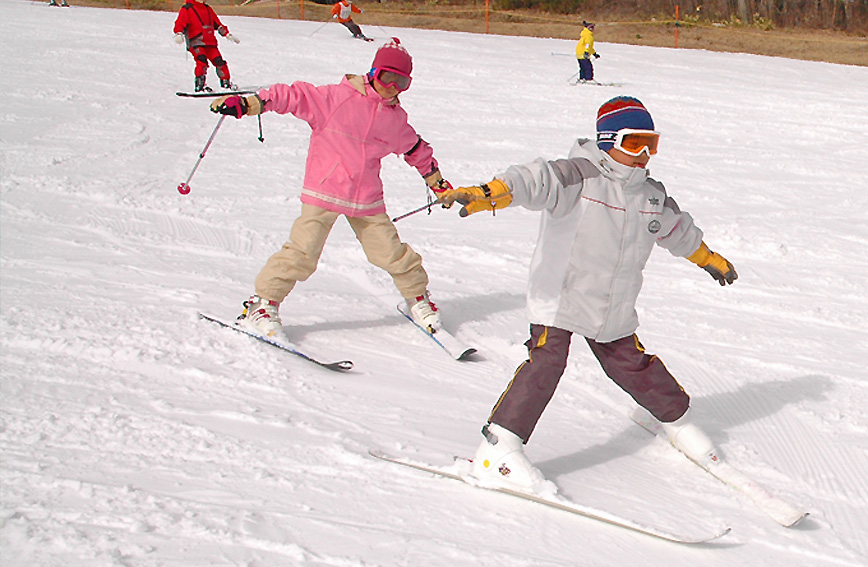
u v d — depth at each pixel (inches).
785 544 104.7
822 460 128.9
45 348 143.2
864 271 230.1
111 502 95.8
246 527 93.2
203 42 458.9
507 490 107.3
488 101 486.3
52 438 110.9
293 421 123.6
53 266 191.5
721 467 119.3
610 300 110.6
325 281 199.2
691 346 174.9
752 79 645.3
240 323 159.5
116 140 330.0
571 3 1284.4
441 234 246.4
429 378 148.6
